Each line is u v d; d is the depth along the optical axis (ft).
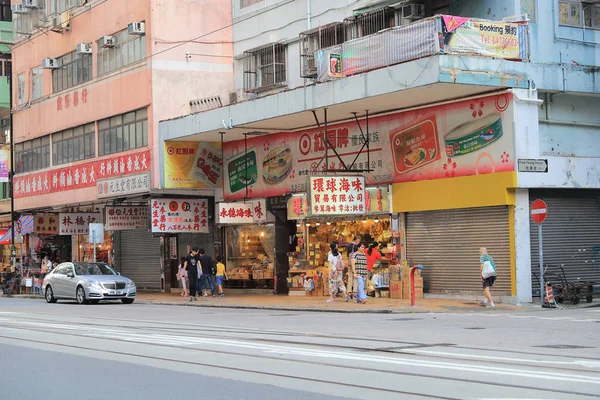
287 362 38.11
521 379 32.01
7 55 164.45
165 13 111.45
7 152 154.71
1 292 151.84
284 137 99.81
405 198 83.71
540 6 78.38
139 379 34.27
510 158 74.18
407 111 83.87
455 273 79.56
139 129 114.01
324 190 82.38
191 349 44.11
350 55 80.23
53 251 156.56
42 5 140.56
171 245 122.01
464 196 77.56
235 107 94.38
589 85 79.56
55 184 135.33
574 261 78.59
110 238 137.08
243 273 105.70
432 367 35.47
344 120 91.04
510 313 66.18
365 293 79.30
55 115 135.95
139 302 101.96
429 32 71.87
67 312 81.76
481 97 76.64
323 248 95.45
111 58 120.88
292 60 101.65
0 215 167.22
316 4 97.45
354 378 33.06
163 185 105.91
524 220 74.79
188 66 112.06
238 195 106.83
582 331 50.34
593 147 82.12
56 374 36.50
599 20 82.17
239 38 112.57
